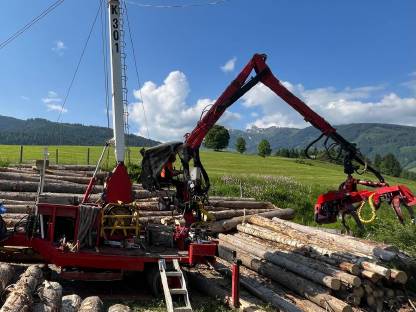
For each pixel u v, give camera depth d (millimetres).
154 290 9461
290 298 9852
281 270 10742
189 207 10250
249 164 61188
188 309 8406
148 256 9461
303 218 23656
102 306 7641
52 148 58938
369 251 11062
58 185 16688
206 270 11797
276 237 13445
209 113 10508
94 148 64438
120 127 10281
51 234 9336
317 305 9352
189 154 10258
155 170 10062
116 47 10500
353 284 9391
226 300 9383
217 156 75500
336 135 11086
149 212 15797
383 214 22734
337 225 21969
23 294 6469
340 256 10586
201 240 10172
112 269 9406
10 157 38875
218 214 16703
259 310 8805
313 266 10383
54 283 7438
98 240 9562
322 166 71750
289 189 27297
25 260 10398
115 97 10383
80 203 9984
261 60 10914
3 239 9461
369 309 9719
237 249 13484
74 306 7383
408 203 9953
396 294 10047
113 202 9844
